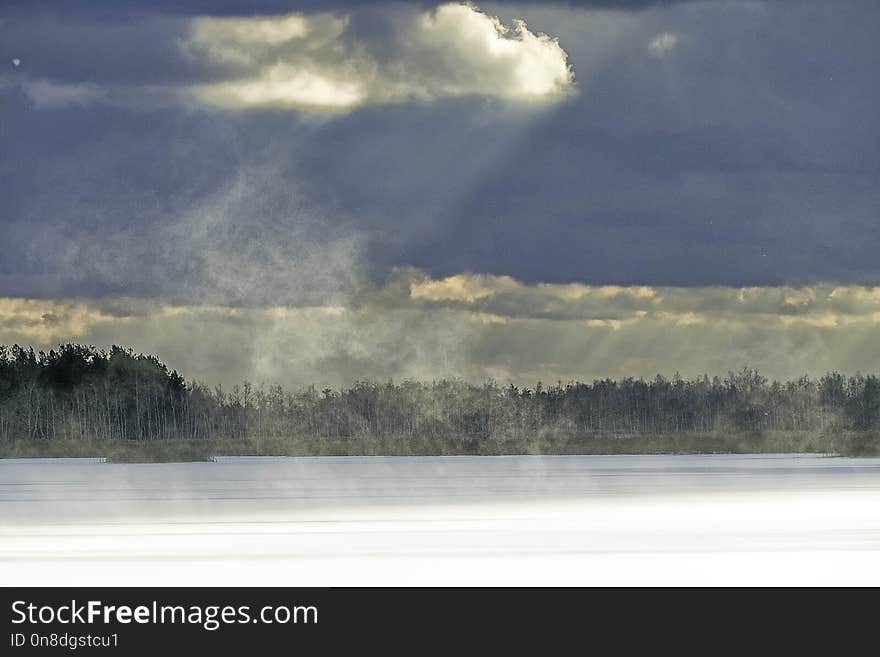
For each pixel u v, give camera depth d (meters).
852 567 78.19
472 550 86.25
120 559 82.19
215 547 88.19
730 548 86.81
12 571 77.44
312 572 76.88
